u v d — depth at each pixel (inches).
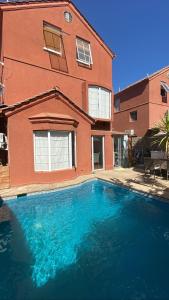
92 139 686.5
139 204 412.5
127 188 480.4
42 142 516.7
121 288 200.4
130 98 1060.5
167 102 1002.1
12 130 477.1
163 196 398.6
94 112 713.6
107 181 544.7
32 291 196.9
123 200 433.1
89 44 718.5
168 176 585.0
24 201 415.2
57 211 379.9
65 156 555.5
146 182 521.0
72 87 665.6
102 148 718.5
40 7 593.3
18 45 549.3
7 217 351.9
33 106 508.1
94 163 696.4
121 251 260.7
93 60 724.7
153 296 189.6
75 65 673.6
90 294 193.5
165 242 282.8
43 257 251.0
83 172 615.5
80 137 606.2
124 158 809.5
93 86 711.1
